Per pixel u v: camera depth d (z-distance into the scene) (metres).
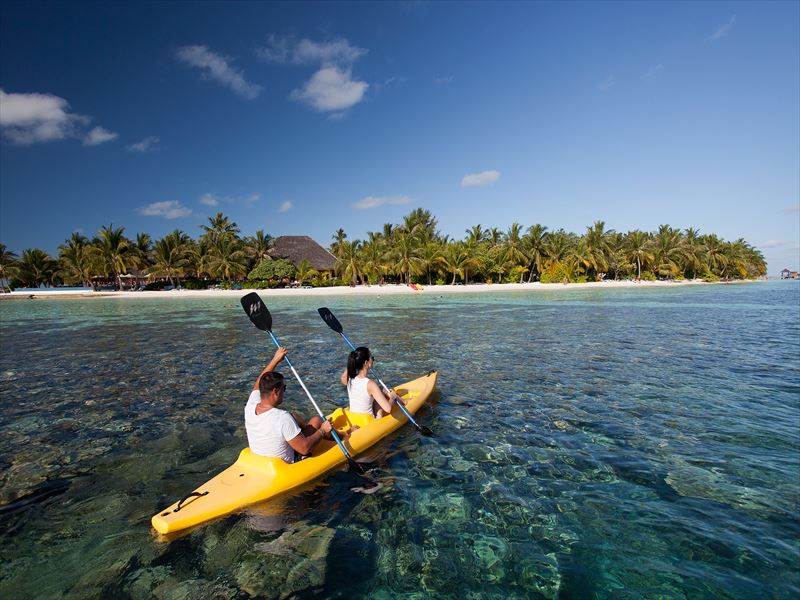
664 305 26.64
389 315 21.23
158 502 3.91
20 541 3.32
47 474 4.49
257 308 5.50
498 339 13.10
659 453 4.80
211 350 11.88
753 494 3.94
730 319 18.53
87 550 3.19
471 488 4.03
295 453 4.21
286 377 8.45
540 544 3.23
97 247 50.44
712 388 7.42
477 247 57.44
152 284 52.59
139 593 2.74
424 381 7.13
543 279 57.50
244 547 3.17
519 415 6.04
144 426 5.84
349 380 5.21
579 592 2.74
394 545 3.20
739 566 2.99
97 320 21.06
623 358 10.07
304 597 2.68
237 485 3.80
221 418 6.16
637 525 3.46
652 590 2.77
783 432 5.41
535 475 4.30
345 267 51.59
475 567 2.97
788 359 9.85
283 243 59.66
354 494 3.91
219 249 51.34
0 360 10.77
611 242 64.75
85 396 7.34
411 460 4.61
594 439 5.20
